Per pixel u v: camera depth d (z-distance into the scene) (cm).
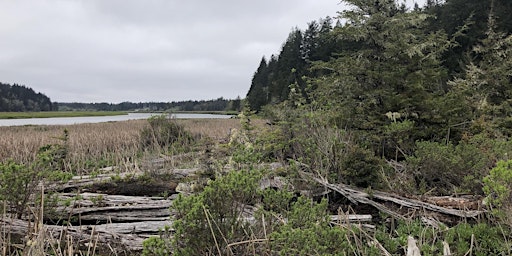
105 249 391
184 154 863
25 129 1950
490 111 1007
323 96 786
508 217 322
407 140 680
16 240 375
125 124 2136
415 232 405
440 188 552
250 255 313
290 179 554
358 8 909
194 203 294
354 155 568
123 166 808
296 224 323
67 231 384
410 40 912
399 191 535
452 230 389
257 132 771
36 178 425
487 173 499
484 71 1173
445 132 714
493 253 355
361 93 812
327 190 545
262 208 334
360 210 520
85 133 1444
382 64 838
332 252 305
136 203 520
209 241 300
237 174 319
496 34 1266
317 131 636
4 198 395
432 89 876
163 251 287
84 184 615
